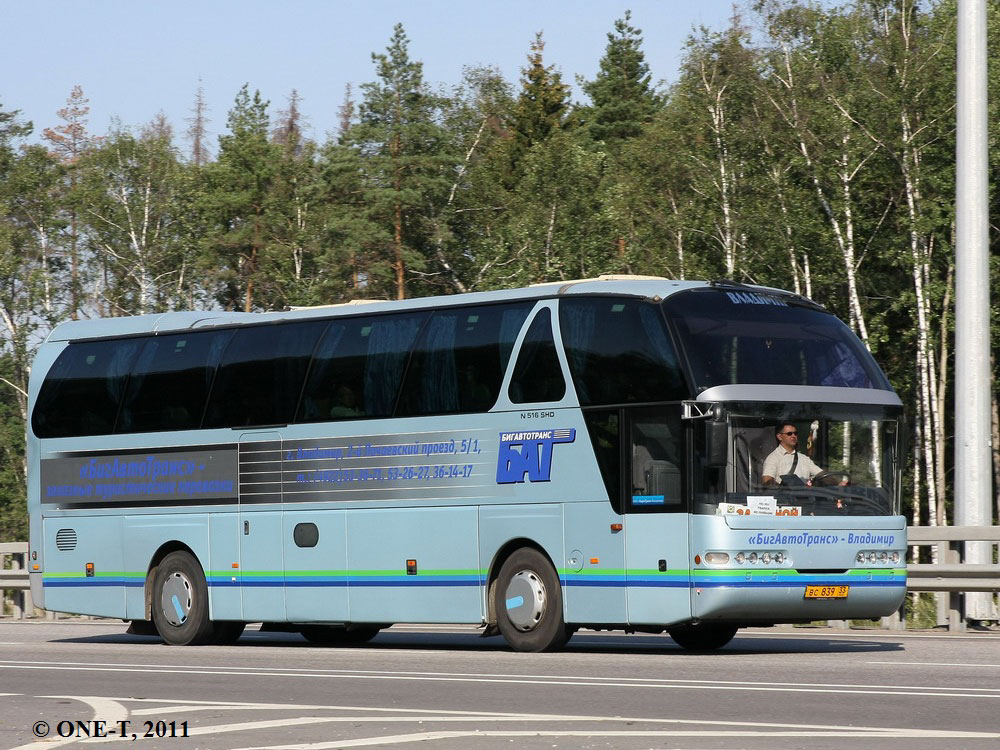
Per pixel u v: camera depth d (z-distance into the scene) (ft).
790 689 43.14
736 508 55.72
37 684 51.26
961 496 77.66
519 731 35.35
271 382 70.28
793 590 56.18
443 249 218.59
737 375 56.80
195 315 75.72
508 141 281.54
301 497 68.44
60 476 78.18
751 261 171.94
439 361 64.34
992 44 161.99
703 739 33.27
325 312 69.72
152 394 75.00
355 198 224.33
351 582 66.39
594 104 325.01
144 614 74.23
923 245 166.30
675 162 180.75
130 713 40.88
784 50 174.60
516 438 61.31
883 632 72.13
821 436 57.93
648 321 58.13
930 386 164.35
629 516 57.72
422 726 36.68
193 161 272.51
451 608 63.00
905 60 162.91
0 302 224.53
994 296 161.48
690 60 179.93
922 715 37.01
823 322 60.34
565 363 60.23
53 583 77.97
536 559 60.59
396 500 64.95
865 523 57.98
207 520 72.02
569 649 63.57
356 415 66.80
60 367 79.30
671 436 56.80
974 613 74.08
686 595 55.98
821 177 168.25
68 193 239.09
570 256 192.24
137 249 228.63
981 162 78.89
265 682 49.75
